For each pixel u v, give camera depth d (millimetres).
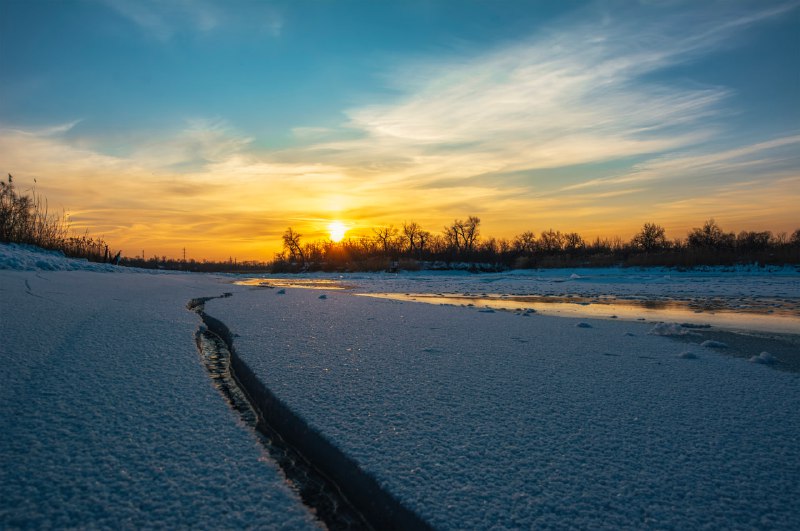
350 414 2307
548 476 1739
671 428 2205
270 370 3049
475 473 1754
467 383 2854
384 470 1758
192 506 1491
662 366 3385
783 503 1587
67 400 2277
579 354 3734
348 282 18516
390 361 3352
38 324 3867
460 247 51625
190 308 6227
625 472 1778
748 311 7824
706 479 1736
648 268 30047
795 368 3467
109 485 1580
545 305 8758
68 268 11602
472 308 7121
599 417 2326
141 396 2391
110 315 4559
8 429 1935
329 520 1662
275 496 1586
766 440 2082
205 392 2496
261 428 2428
